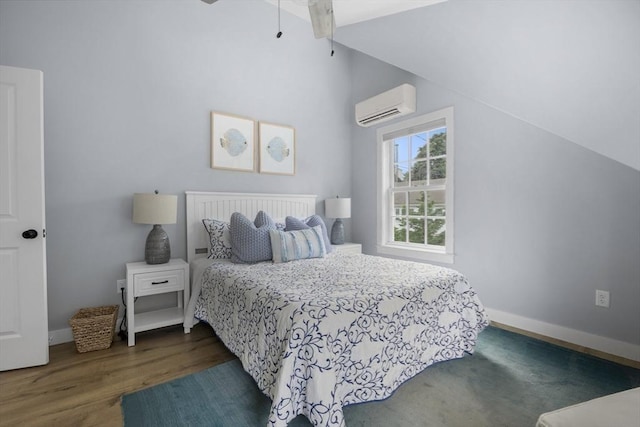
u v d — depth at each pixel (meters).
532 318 2.46
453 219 2.99
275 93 3.45
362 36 2.11
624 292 2.01
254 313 1.67
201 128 2.95
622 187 2.02
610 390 1.68
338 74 4.03
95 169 2.44
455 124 2.95
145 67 2.64
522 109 1.42
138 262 2.59
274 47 3.44
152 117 2.68
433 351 1.82
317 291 1.64
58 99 2.29
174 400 1.60
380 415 1.50
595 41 1.17
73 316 2.30
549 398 1.62
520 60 1.39
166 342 2.33
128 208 2.58
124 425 1.42
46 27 2.25
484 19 1.47
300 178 3.69
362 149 4.04
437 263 3.13
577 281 2.22
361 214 4.07
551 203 2.34
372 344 1.49
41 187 2.00
